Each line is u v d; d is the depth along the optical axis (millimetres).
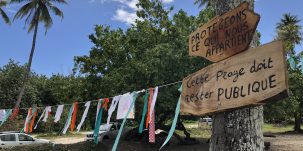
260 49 3084
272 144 21609
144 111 5527
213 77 3613
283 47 2871
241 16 3410
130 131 21406
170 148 19844
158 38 19016
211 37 3799
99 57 20516
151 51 17375
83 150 16188
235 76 3322
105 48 20219
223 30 3629
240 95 3221
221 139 3863
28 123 10328
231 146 3768
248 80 3156
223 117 3885
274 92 2873
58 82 41719
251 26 3258
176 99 16516
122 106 5957
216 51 3680
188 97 3957
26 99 34500
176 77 16625
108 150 17344
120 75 18828
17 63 34969
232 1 4105
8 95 33438
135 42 19609
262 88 2994
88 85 20281
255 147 3729
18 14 30953
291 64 5578
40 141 18219
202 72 3801
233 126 3789
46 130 35875
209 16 19234
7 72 34062
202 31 3979
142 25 19672
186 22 18844
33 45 30859
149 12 19656
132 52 19797
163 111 17828
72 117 7980
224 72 3475
